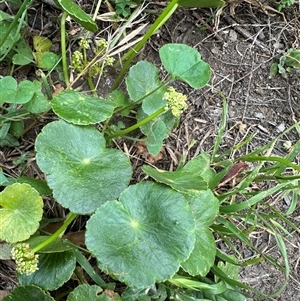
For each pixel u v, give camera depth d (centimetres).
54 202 25
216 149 26
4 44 26
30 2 27
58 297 24
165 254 21
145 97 26
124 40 28
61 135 22
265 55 31
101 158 23
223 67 30
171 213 22
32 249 21
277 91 31
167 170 28
